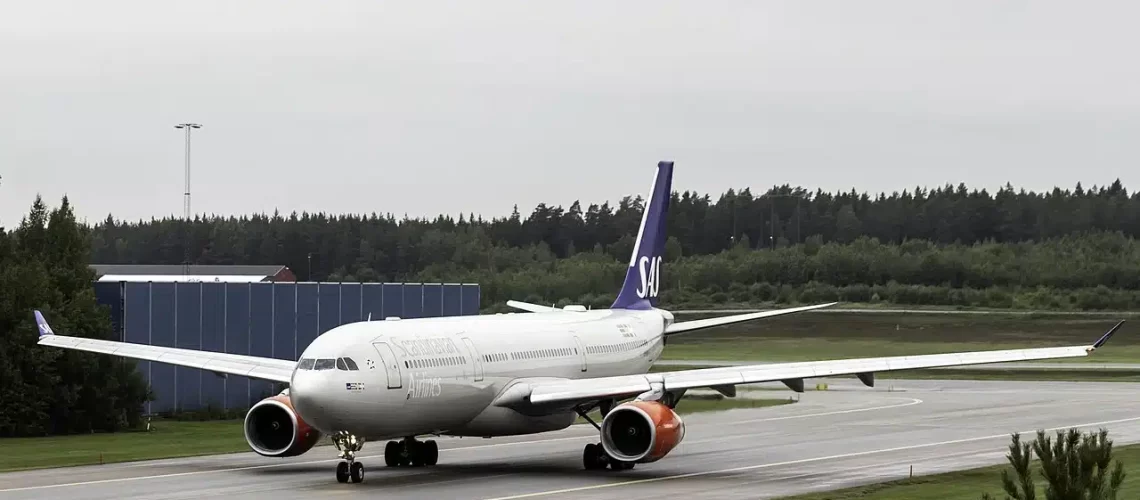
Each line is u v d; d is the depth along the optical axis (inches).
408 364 3567.9
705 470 4040.4
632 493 3440.0
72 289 5659.5
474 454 4544.8
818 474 3929.6
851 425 5831.7
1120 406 6840.6
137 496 3363.7
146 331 5895.7
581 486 3590.1
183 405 6077.8
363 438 3560.5
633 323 5132.9
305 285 6638.8
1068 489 2277.3
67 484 3617.1
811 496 3371.1
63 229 5797.2
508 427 4025.6
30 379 5246.1
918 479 3769.7
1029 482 2326.5
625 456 3730.3
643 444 3794.3
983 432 5457.7
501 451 4653.1
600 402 4089.6
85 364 5334.6
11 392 5162.4
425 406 3627.0
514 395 3969.0
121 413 5467.5
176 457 4384.8
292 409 3750.0
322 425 3430.1
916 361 3828.7
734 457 4463.6
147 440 5024.6
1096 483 2281.0
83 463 4192.9
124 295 5797.2
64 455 4453.7
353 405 3390.7
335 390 3356.3
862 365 3838.6
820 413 6501.0
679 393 4279.0
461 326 4023.1
